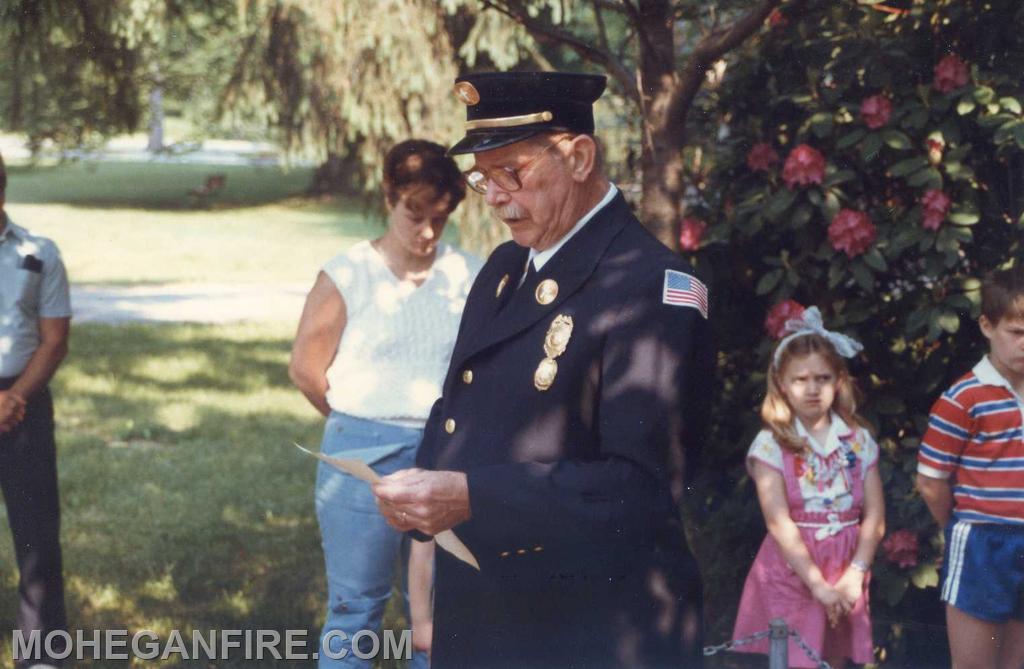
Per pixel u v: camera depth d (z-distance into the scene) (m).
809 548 3.83
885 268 4.13
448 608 2.53
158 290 16.23
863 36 4.18
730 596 4.57
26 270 4.04
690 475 2.32
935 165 4.15
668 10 4.02
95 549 5.96
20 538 4.15
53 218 26.33
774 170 4.41
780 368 3.84
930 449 3.60
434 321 3.64
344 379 3.63
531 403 2.37
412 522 2.32
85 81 5.81
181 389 10.05
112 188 34.19
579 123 2.41
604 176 2.48
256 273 18.27
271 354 11.75
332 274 3.65
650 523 2.26
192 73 15.78
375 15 7.68
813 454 3.82
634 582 2.32
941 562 4.15
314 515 6.64
